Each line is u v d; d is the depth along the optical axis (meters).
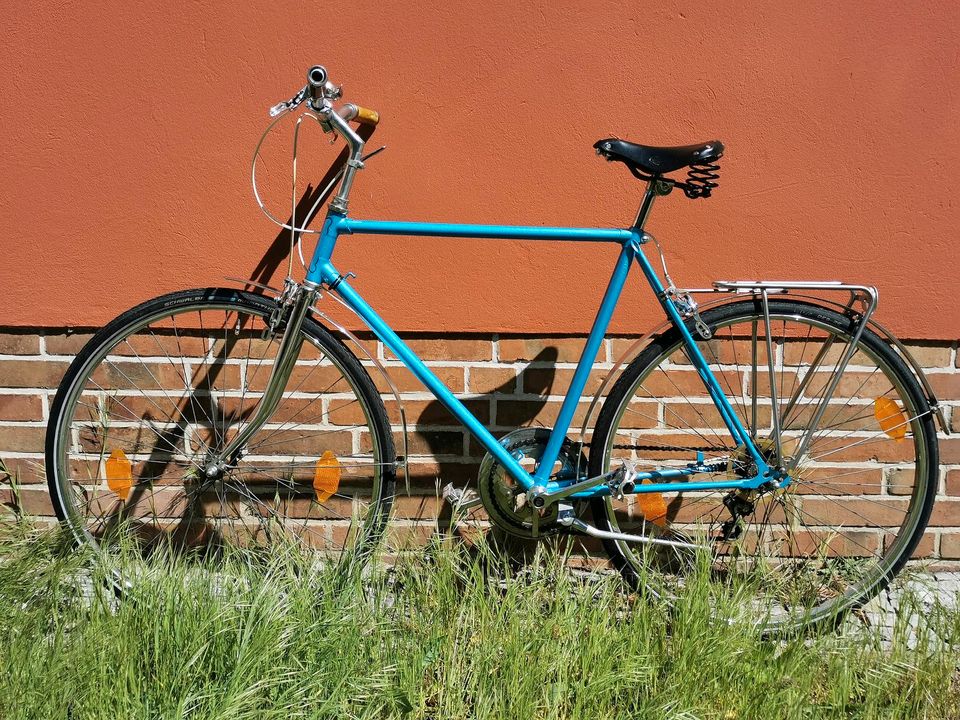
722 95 2.35
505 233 2.15
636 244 2.18
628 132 2.38
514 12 2.32
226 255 2.46
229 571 2.21
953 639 2.08
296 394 2.55
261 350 2.54
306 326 2.27
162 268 2.47
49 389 2.57
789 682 2.01
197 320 2.52
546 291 2.47
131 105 2.38
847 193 2.39
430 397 2.54
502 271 2.46
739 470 2.28
